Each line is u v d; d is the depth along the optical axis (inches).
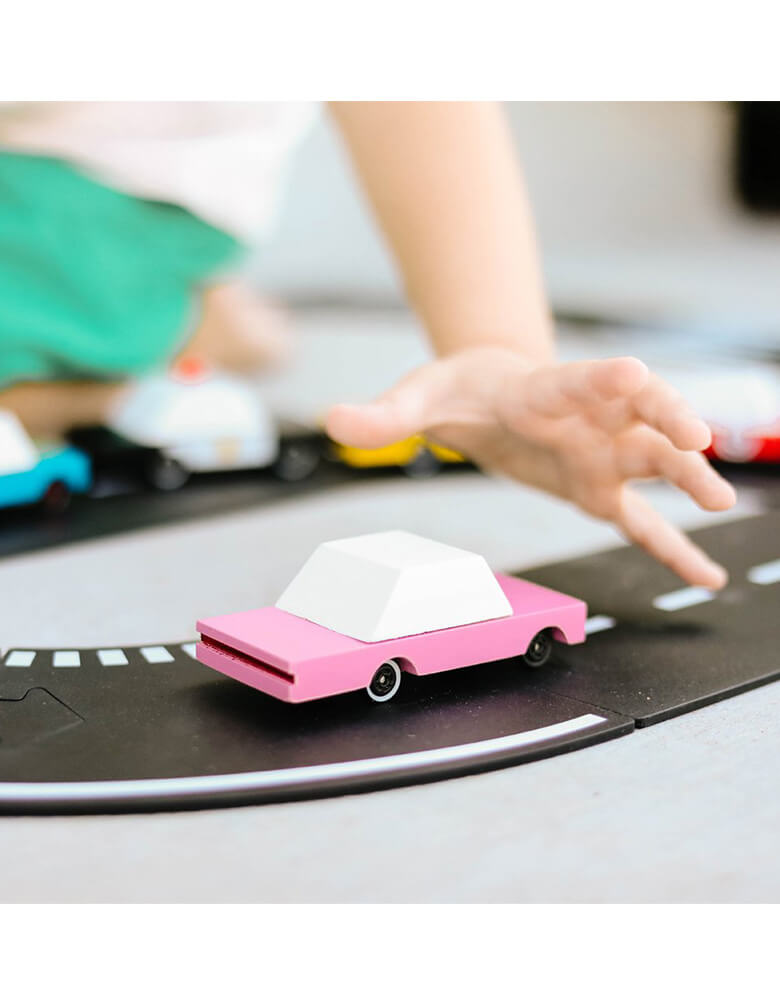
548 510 61.6
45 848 27.5
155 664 38.3
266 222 81.5
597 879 26.3
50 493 59.0
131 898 25.6
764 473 66.3
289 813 29.1
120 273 75.0
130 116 72.1
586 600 44.8
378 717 33.7
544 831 28.3
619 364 37.6
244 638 33.0
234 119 75.6
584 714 34.2
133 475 65.0
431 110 48.0
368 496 64.9
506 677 36.9
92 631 42.2
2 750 31.4
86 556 52.5
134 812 29.0
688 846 27.7
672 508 59.6
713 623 42.3
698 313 118.0
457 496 64.9
